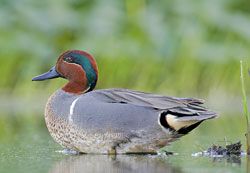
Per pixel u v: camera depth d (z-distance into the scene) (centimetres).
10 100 1591
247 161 788
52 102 894
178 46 1662
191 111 825
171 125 838
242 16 1752
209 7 1744
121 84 1631
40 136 1038
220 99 1577
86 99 872
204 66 1636
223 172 709
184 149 891
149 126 851
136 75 1636
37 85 1623
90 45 1648
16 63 1642
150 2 1775
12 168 752
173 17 1734
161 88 1631
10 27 1697
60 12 1730
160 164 769
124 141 858
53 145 940
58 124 881
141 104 854
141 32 1683
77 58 926
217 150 850
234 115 1280
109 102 866
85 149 872
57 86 1608
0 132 1091
